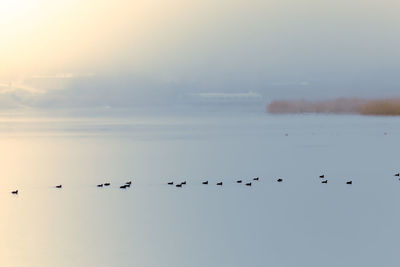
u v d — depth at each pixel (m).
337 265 34.78
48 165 88.88
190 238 40.88
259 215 48.44
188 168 83.38
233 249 38.09
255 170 80.56
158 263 35.34
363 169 80.69
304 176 73.88
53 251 37.88
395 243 39.16
